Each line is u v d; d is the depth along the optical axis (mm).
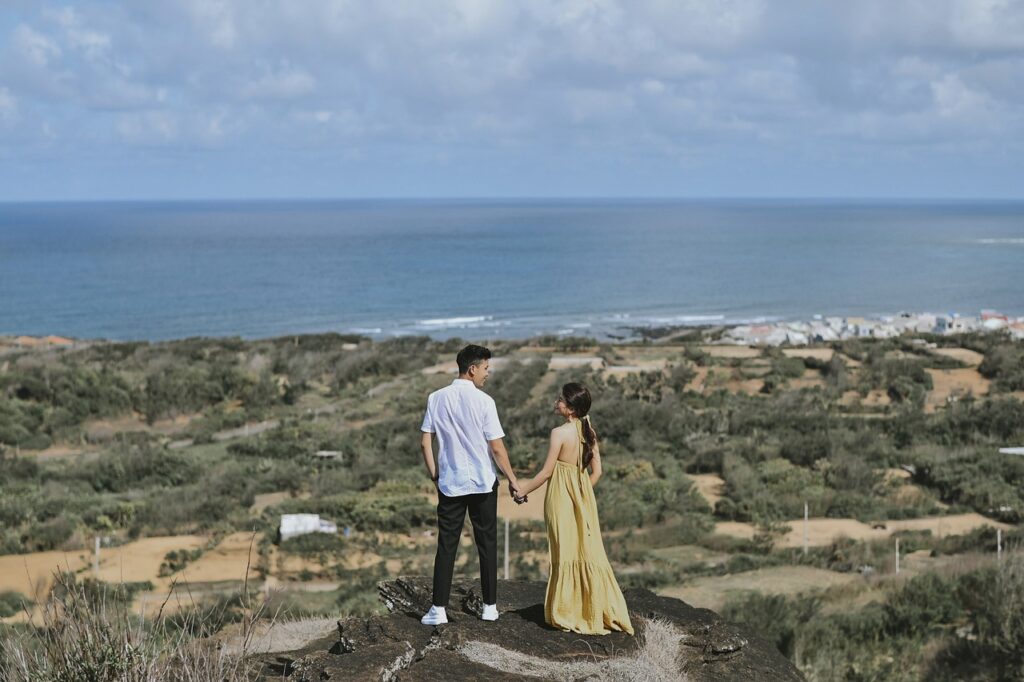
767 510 29109
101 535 25906
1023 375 48531
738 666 6480
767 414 41344
